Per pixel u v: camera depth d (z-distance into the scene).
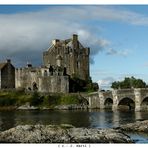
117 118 124.19
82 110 182.62
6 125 100.75
